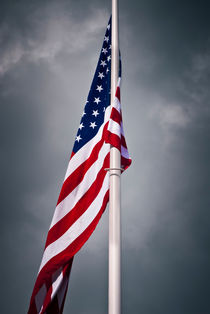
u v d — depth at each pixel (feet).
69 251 28.53
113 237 26.66
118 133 28.96
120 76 33.99
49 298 28.12
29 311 27.99
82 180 30.78
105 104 33.35
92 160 31.30
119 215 27.45
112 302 24.81
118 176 28.45
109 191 29.17
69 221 29.50
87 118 32.94
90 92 33.88
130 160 30.76
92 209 29.50
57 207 29.91
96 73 34.55
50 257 28.55
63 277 28.63
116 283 25.29
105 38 35.78
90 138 32.22
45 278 28.30
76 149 31.81
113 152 28.96
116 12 34.76
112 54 32.83
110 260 26.08
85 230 28.94
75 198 30.22
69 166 31.17
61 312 28.78
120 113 30.37
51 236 29.14
